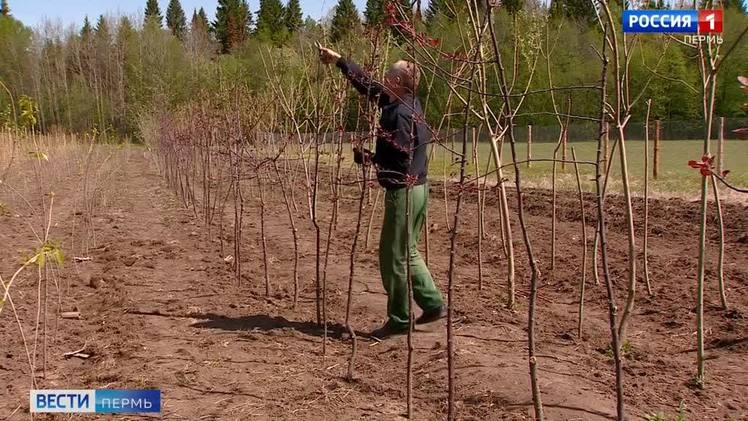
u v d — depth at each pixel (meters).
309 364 4.11
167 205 12.91
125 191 14.91
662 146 27.36
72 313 5.21
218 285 6.29
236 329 4.84
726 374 3.99
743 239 7.98
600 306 5.53
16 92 43.28
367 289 6.06
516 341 4.50
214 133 10.47
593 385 3.72
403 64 4.26
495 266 7.06
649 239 8.48
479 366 3.90
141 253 7.94
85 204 8.94
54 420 3.36
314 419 3.35
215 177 14.58
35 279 6.34
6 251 7.84
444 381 3.78
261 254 7.92
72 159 16.11
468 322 4.92
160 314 5.26
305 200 13.08
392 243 4.41
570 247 8.04
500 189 5.19
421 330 4.70
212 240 8.83
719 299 5.55
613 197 11.84
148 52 41.38
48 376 3.95
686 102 28.31
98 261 7.50
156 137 20.98
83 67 48.09
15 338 4.63
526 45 5.73
